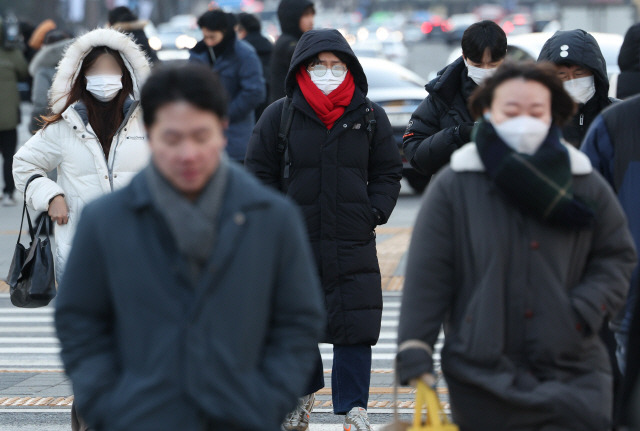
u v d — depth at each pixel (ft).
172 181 27.66
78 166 48.67
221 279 27.30
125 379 27.40
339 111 52.24
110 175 48.83
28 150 49.14
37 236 49.96
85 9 526.57
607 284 33.12
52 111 49.34
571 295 32.89
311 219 52.49
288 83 53.11
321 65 52.24
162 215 27.43
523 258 32.53
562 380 32.55
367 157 53.26
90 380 27.55
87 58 48.62
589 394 32.42
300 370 28.25
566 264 32.81
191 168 27.20
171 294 27.25
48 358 73.00
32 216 129.59
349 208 52.42
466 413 33.09
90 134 48.60
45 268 49.37
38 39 151.33
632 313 34.01
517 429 32.40
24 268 49.65
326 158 52.19
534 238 32.53
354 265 52.60
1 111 133.90
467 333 32.65
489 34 53.42
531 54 120.06
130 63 49.19
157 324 27.20
